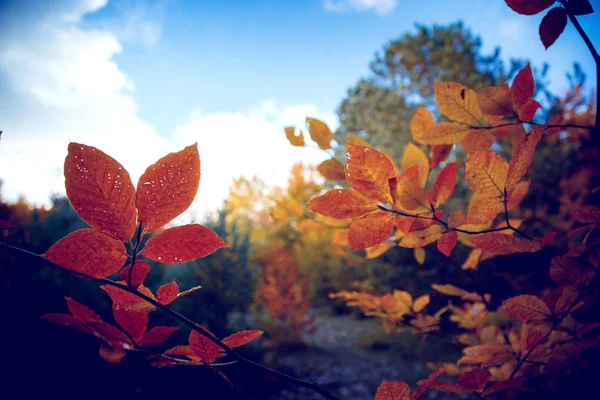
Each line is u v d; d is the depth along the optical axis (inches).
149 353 15.7
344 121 341.1
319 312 313.6
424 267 157.8
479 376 16.4
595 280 18.7
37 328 59.6
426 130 19.7
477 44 271.0
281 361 174.7
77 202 11.8
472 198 19.4
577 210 17.0
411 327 29.8
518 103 18.4
